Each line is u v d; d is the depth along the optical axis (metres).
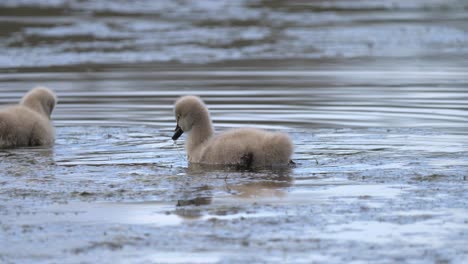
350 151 15.31
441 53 31.09
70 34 34.59
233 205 11.53
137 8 41.25
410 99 21.86
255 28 36.28
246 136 14.46
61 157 15.25
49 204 11.71
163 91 23.84
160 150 15.88
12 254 9.66
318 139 16.58
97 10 40.44
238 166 14.26
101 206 11.57
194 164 14.52
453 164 13.94
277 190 12.36
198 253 9.62
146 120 19.31
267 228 10.46
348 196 11.93
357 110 20.31
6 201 11.88
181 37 34.34
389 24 37.16
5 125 16.36
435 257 9.41
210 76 26.66
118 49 31.94
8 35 34.28
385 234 10.20
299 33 35.16
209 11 40.69
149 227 10.57
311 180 12.99
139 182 12.98
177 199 11.89
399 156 14.72
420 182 12.67
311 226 10.52
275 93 23.27
